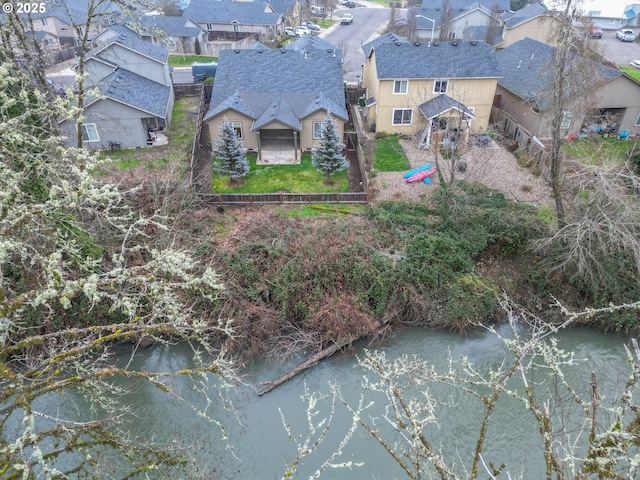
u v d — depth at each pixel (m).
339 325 15.47
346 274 16.55
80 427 6.56
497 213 18.45
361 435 12.43
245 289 15.86
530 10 39.81
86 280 5.22
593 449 4.18
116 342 15.05
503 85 28.30
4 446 5.45
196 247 16.78
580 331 16.06
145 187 18.39
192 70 34.88
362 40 48.38
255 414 13.15
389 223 18.53
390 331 15.97
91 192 5.46
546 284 16.95
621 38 47.03
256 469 11.71
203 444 11.98
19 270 11.67
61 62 34.28
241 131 24.39
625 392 4.38
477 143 25.39
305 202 20.22
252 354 14.97
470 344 15.59
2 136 6.59
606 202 15.22
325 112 23.72
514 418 12.47
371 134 27.36
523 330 16.00
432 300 16.41
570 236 15.84
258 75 26.61
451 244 17.33
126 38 28.27
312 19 58.00
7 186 5.93
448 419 12.41
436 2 52.31
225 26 47.50
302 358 15.02
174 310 6.20
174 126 27.42
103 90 22.86
